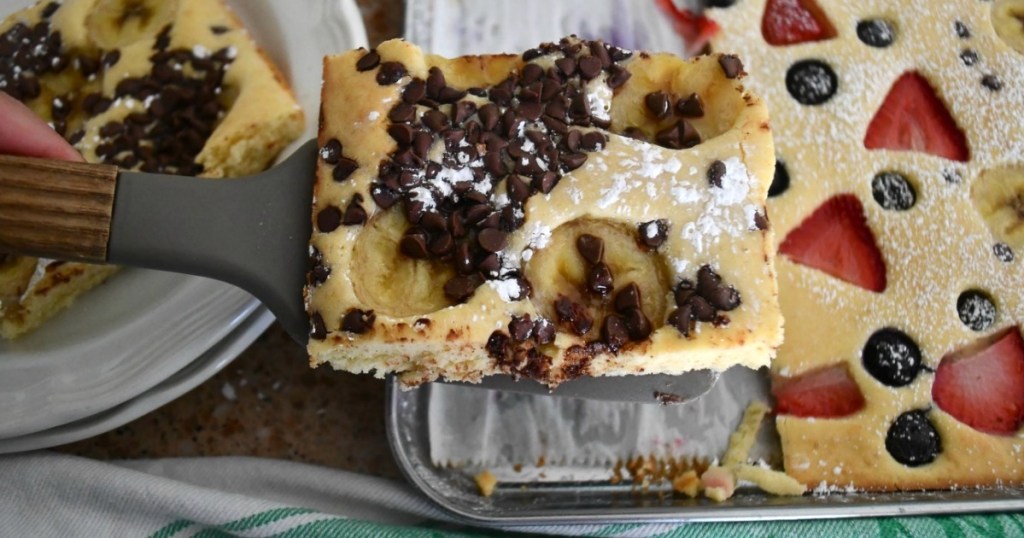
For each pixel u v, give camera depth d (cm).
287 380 44
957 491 42
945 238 44
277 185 37
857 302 44
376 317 36
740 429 43
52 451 42
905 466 43
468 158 37
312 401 44
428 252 37
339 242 36
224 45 44
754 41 46
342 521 41
